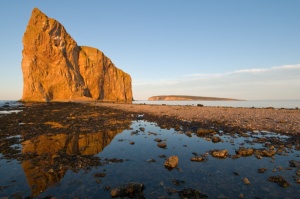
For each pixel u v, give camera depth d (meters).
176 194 6.28
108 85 116.94
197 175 7.71
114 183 7.07
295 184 6.88
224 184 6.94
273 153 9.91
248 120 20.48
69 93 88.12
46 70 84.69
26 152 10.75
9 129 17.00
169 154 10.38
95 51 112.88
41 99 79.62
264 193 6.32
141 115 28.50
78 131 16.61
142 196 6.16
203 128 16.77
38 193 6.38
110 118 25.03
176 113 29.05
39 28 85.50
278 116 23.66
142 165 8.83
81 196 6.19
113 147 11.81
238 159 9.45
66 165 8.82
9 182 7.19
